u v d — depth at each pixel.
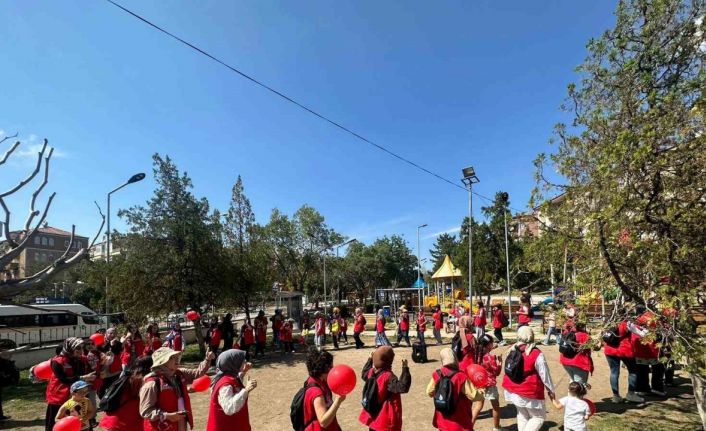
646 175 5.00
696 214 4.83
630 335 8.10
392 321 33.06
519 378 5.74
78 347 6.88
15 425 8.90
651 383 8.86
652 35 5.69
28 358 16.66
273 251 43.94
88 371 7.23
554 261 6.04
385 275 62.09
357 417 8.24
